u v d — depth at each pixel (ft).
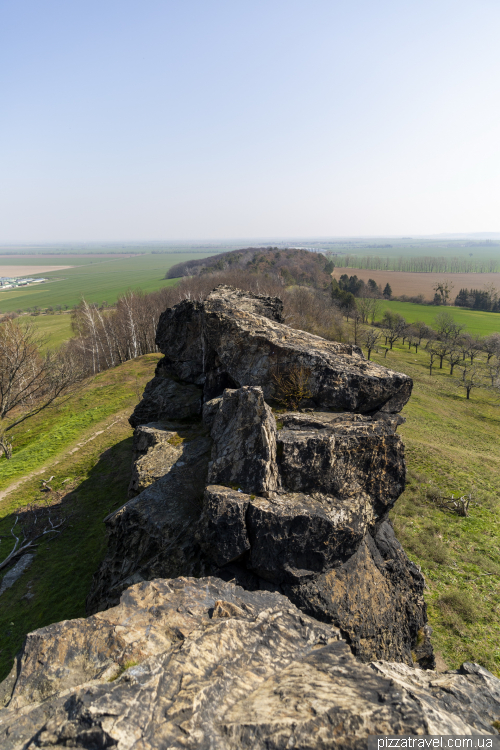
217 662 20.16
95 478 95.25
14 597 60.29
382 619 38.17
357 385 51.08
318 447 40.52
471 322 428.15
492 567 70.03
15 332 114.42
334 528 36.06
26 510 84.17
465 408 214.48
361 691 18.40
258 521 34.83
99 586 45.29
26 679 20.24
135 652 20.86
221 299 76.38
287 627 24.22
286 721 15.93
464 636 55.47
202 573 36.32
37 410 110.73
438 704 19.31
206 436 60.49
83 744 15.39
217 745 15.11
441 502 94.07
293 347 55.77
